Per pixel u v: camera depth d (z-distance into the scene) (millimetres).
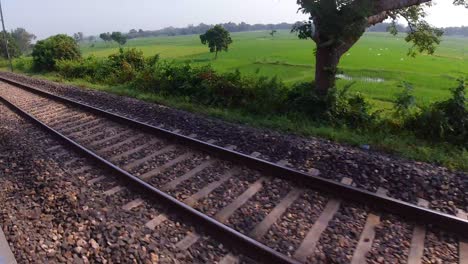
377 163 6195
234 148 7574
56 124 10484
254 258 4098
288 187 5695
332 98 9938
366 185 5723
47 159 7266
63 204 5293
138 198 5543
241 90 11875
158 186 5965
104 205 5293
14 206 5395
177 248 4297
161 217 4957
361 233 4516
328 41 10039
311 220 4812
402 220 4758
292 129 9000
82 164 7121
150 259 4055
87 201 5332
